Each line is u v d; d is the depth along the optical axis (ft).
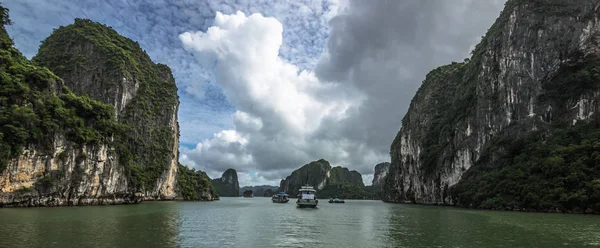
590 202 142.31
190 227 91.09
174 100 335.26
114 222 94.07
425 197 335.47
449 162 277.85
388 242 69.31
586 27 209.05
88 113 179.32
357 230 89.86
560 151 170.60
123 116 260.42
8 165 130.52
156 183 282.77
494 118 236.63
